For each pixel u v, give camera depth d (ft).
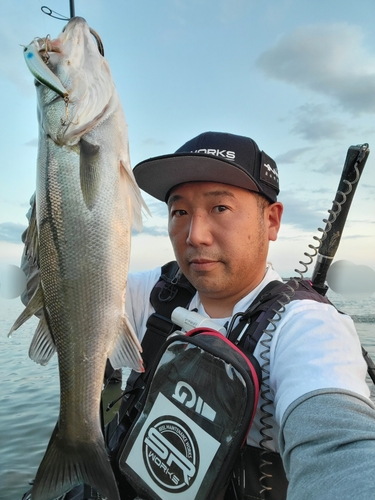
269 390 1.48
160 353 1.58
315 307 1.49
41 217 1.73
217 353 1.40
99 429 1.66
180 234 1.78
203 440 1.35
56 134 1.71
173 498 1.37
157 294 2.09
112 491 1.53
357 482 0.80
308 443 0.98
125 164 1.78
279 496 1.46
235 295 1.85
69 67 1.74
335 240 2.04
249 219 1.73
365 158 2.00
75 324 1.69
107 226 1.69
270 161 1.92
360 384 1.16
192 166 1.67
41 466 1.62
